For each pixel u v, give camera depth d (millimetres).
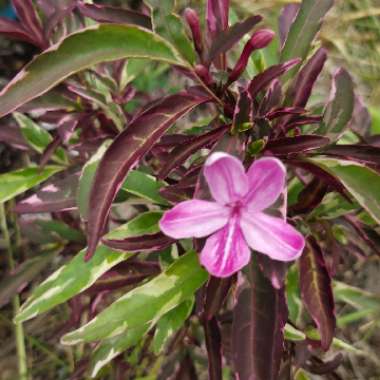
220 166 127
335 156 165
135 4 369
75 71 129
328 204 196
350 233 237
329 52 383
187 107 145
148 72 340
